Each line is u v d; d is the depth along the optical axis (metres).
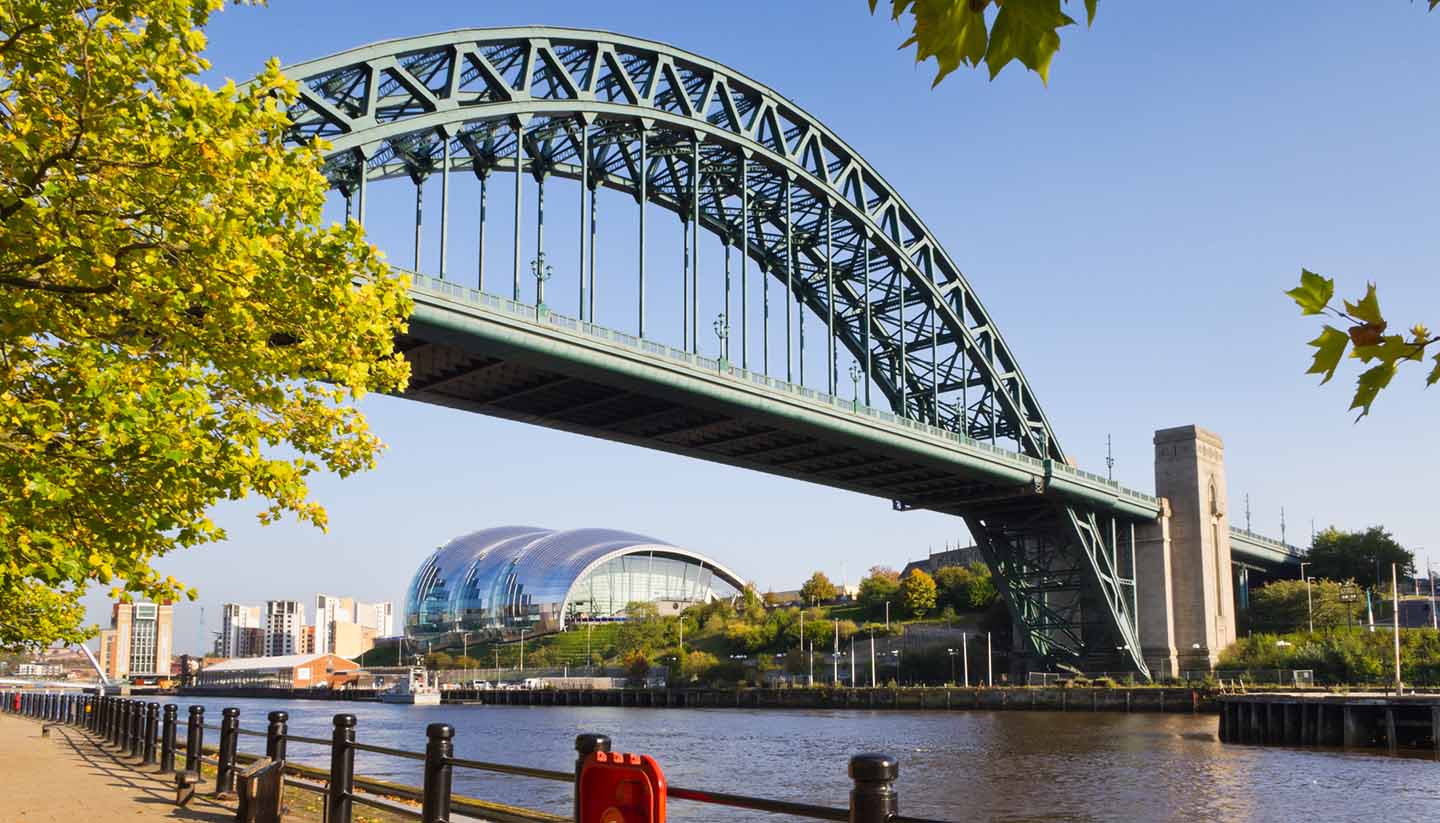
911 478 98.12
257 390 14.85
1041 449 103.62
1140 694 106.69
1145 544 118.44
